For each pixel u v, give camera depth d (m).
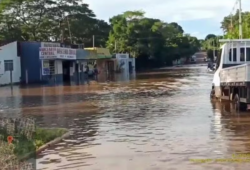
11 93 34.75
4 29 73.00
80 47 73.50
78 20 81.44
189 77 53.94
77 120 17.69
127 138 13.25
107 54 81.06
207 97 26.38
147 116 18.20
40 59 52.72
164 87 36.94
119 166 9.81
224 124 15.37
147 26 101.06
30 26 74.81
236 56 22.64
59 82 50.31
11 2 72.06
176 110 20.03
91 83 45.78
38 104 25.11
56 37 80.00
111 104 23.72
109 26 102.12
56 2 78.00
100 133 14.33
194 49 157.50
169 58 121.25
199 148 11.41
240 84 18.45
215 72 24.70
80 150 11.72
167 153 10.95
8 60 49.94
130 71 83.56
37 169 9.76
